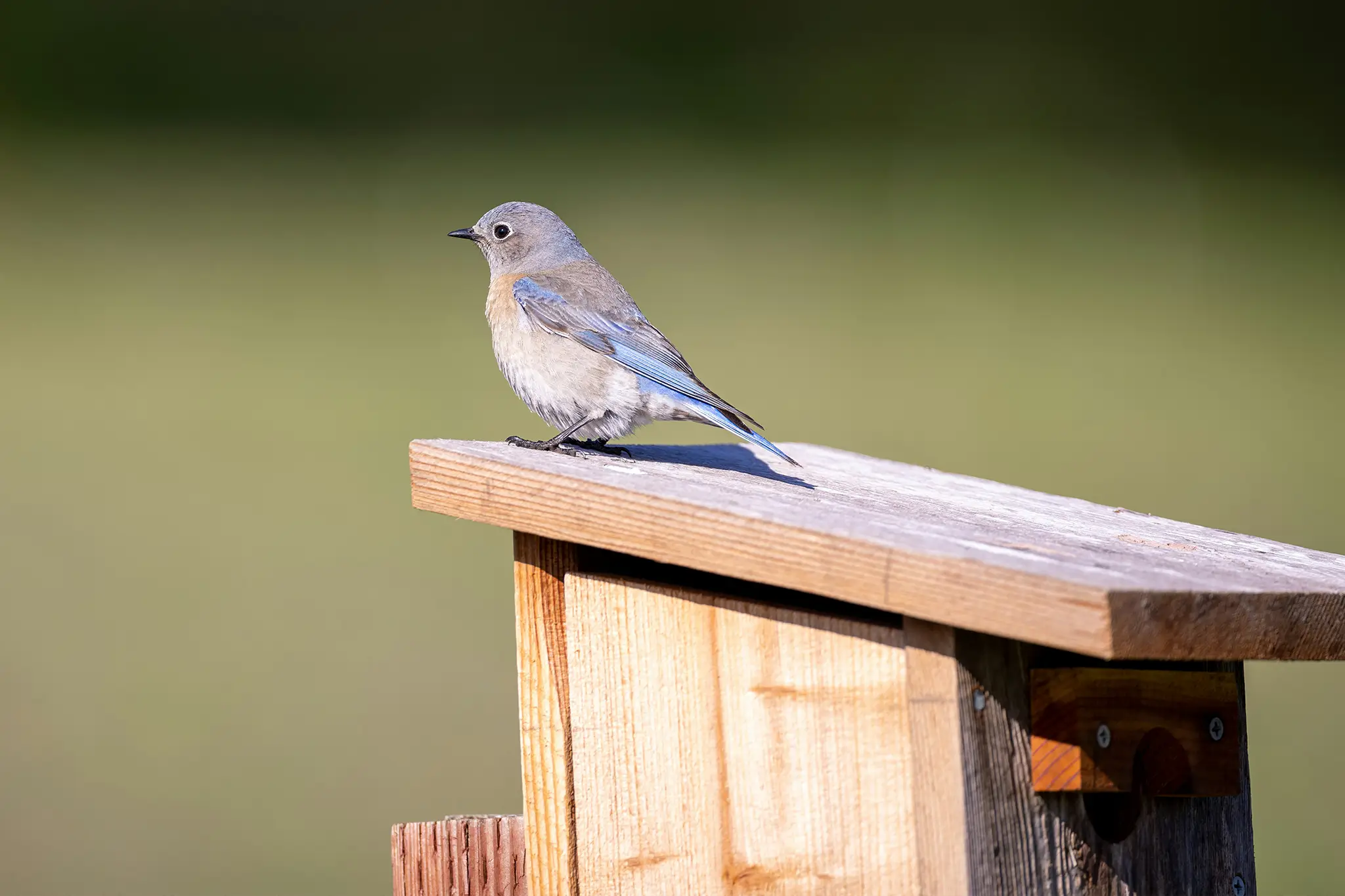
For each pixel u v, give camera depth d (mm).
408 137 27562
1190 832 6121
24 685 14102
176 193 25438
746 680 6066
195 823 12234
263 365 20906
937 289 24453
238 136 27234
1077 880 5660
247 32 30141
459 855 6805
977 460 19062
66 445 18812
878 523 5820
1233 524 17641
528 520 6406
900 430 19766
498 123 28594
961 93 30875
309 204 25234
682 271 24172
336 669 14547
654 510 5969
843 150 28359
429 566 16734
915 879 5578
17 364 20422
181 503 17766
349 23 29938
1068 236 26578
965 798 5355
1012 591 4988
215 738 13398
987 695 5434
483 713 13922
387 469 18641
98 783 12867
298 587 16156
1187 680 5836
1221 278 25734
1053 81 31734
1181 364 22719
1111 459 19469
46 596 15750
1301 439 20328
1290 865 11914
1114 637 4785
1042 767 5523
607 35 31078
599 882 6551
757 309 23047
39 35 29141
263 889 11344
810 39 31891
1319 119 31047
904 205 27109
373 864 11641
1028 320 23453
